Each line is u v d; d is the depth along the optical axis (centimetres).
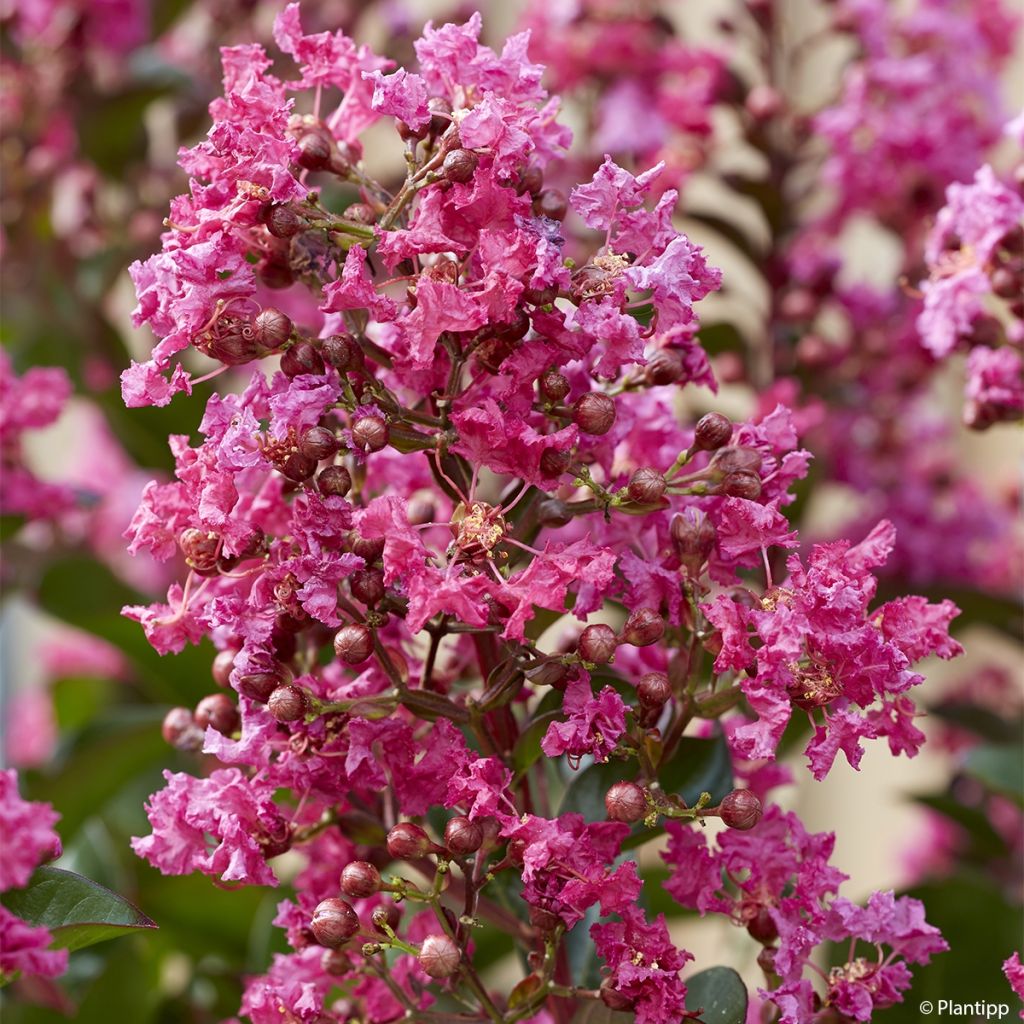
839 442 142
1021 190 119
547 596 103
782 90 149
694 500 107
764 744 104
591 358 108
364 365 106
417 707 106
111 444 173
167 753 129
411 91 105
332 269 107
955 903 121
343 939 105
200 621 106
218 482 105
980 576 144
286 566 105
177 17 173
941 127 134
